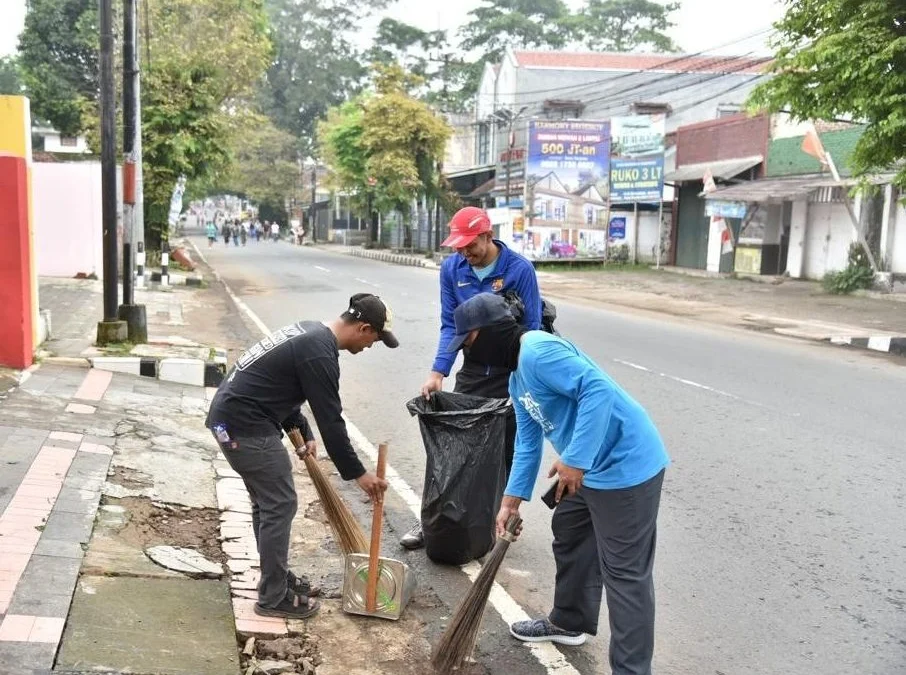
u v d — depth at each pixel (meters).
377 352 11.09
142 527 4.45
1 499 4.46
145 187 20.94
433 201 38.53
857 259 20.00
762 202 23.14
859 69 12.07
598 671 3.52
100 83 9.02
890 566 4.50
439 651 3.39
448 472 4.33
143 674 3.06
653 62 41.91
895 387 9.25
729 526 5.03
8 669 2.93
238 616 3.66
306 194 70.50
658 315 16.39
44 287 15.18
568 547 3.58
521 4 61.66
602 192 29.64
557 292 21.02
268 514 3.66
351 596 3.83
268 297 18.45
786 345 12.47
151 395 7.48
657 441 3.22
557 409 3.19
